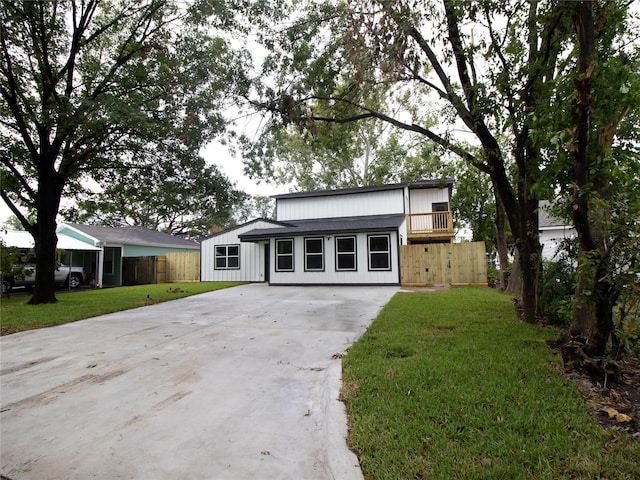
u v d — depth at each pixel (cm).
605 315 363
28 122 1072
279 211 2112
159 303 1098
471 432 271
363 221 1745
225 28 882
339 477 232
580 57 379
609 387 348
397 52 630
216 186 1160
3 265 1249
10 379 444
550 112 382
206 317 839
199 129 1012
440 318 700
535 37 565
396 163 2464
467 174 1634
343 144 1045
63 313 895
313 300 1092
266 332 664
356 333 636
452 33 612
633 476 218
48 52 1077
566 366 394
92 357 529
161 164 1156
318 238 1620
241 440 289
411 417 296
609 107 341
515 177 668
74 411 349
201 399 371
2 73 1007
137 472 249
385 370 406
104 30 1090
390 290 1320
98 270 1931
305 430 304
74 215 1428
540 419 284
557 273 650
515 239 691
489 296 1051
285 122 862
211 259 2003
